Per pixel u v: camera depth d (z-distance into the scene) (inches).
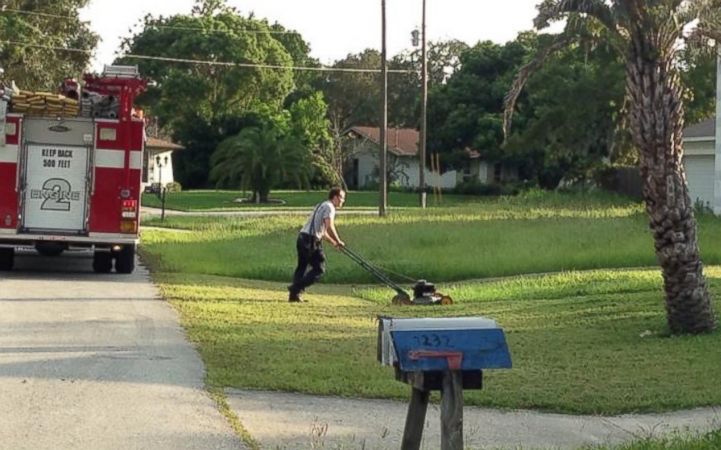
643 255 1218.6
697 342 669.3
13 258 1069.8
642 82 711.1
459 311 826.8
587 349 644.7
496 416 482.0
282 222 1776.6
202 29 4252.0
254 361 572.1
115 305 794.2
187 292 898.7
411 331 318.0
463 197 3380.9
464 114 3656.5
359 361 580.7
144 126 1016.9
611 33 732.0
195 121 4185.5
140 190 1018.7
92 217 1001.5
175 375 529.3
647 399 508.7
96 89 1011.9
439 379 322.0
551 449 422.6
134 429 421.7
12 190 989.2
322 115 3969.0
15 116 985.5
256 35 4303.6
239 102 4261.8
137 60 4293.8
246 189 3083.2
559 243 1320.1
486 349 318.7
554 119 2807.6
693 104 2463.1
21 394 474.0
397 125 5113.2
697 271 712.4
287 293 949.2
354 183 4362.7
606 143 2790.4
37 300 809.5
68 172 998.4
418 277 1139.9
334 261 1170.0
